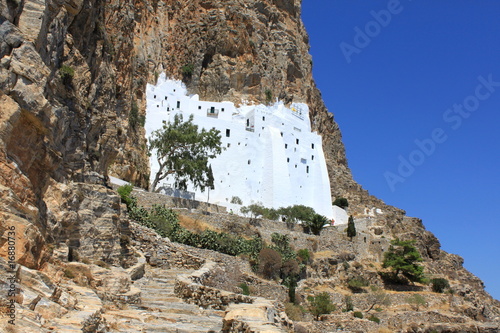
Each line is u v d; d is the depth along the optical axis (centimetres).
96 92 2430
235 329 1485
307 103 11069
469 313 6025
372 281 6238
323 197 9250
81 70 2095
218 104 8412
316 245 6325
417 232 9412
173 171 6216
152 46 8688
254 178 8406
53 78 1770
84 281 1736
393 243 6881
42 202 1639
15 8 1488
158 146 6291
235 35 9612
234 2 9919
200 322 1802
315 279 5375
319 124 11644
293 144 9150
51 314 1218
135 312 1770
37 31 1544
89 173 2214
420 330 4906
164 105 7744
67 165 1977
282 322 1998
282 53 10531
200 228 5088
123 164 5716
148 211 4475
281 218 7725
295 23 11538
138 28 7956
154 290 2291
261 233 5788
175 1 9831
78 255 1923
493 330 5291
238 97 9319
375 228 8319
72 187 1944
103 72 2584
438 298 6091
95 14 2356
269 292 4016
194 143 6297
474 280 8869
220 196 7894
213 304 2083
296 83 10938
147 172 6769
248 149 8425
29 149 1498
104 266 2041
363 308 5247
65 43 1973
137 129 6756
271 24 10781
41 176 1627
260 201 8431
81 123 2108
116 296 1819
